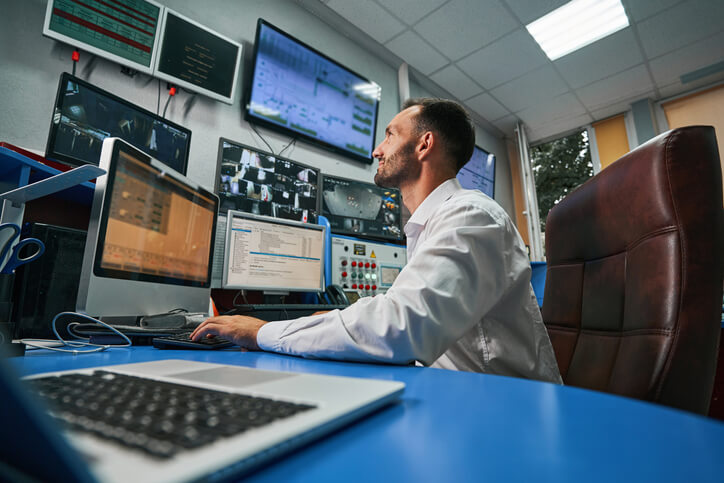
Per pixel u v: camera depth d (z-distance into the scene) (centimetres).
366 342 55
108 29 162
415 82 361
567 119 425
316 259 179
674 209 61
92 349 67
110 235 79
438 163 106
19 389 13
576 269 90
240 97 218
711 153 63
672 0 271
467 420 25
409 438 22
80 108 129
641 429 23
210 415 21
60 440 13
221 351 71
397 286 62
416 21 289
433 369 49
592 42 310
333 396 26
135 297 86
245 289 157
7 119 138
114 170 80
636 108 391
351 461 19
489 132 452
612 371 68
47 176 109
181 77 184
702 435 22
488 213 73
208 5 210
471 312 63
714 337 56
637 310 63
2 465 14
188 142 168
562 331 90
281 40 230
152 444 16
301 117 238
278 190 203
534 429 23
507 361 75
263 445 17
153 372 37
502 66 340
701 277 57
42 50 150
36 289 92
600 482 16
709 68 337
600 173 84
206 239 123
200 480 15
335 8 274
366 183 242
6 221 94
